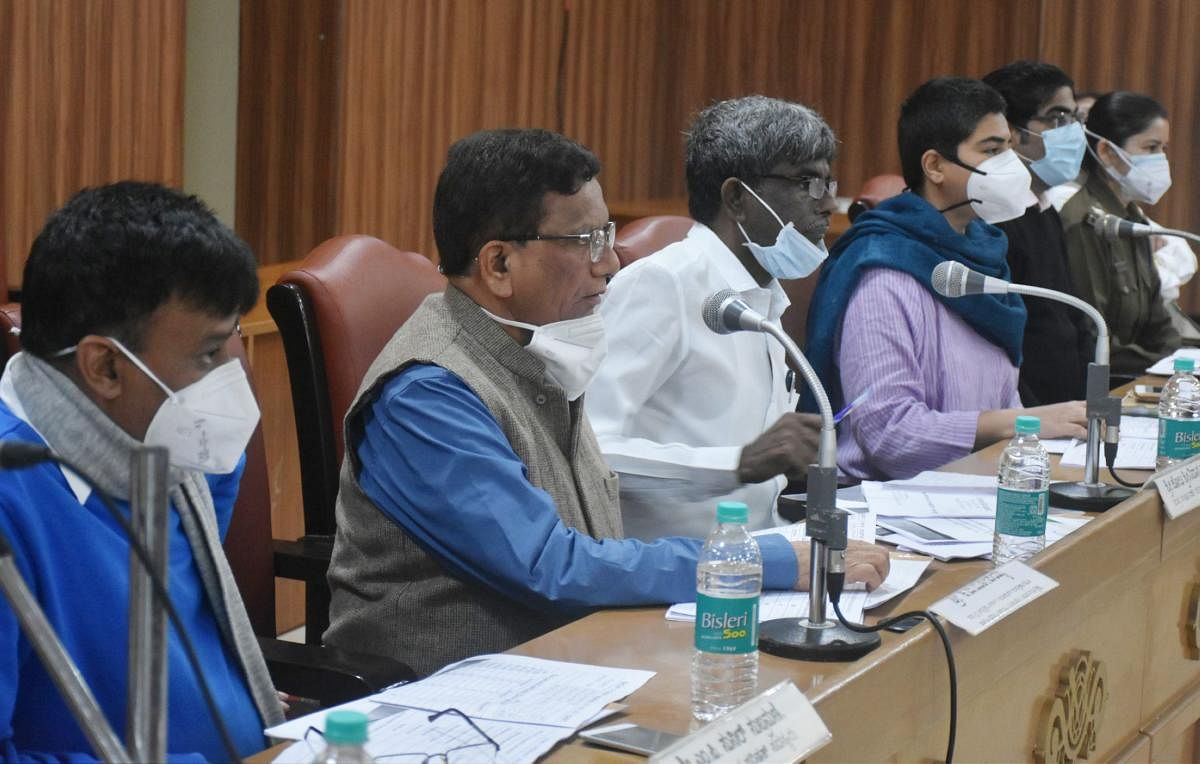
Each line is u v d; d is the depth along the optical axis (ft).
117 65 13.16
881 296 9.83
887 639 5.28
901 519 7.09
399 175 17.26
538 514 5.88
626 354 7.99
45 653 3.21
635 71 22.52
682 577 5.87
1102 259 13.78
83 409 4.43
